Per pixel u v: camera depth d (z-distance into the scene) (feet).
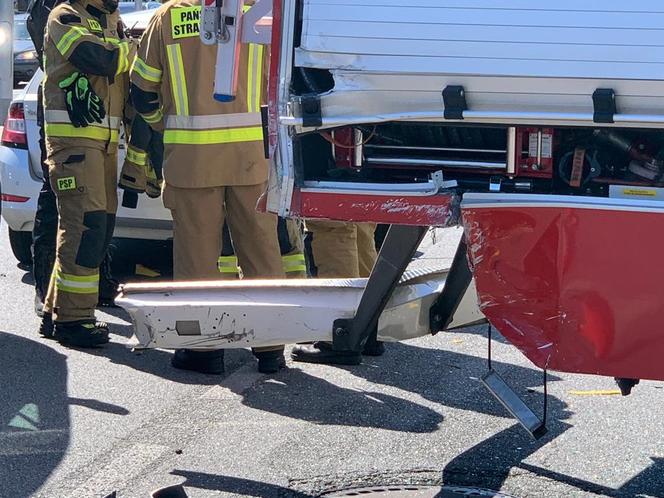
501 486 14.20
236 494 13.96
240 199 18.21
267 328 14.92
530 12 11.64
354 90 12.13
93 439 15.75
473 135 13.00
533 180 12.79
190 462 14.96
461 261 15.51
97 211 19.74
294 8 12.33
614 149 12.64
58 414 16.72
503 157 12.94
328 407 17.13
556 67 11.52
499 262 12.20
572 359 12.11
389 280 14.11
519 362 19.51
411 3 11.98
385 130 13.10
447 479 14.40
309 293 15.02
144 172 20.42
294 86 12.57
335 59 12.14
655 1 11.37
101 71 18.85
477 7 11.78
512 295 12.23
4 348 19.93
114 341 20.58
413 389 18.02
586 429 16.21
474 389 18.02
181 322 15.12
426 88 11.93
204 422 16.46
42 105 20.54
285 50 12.37
